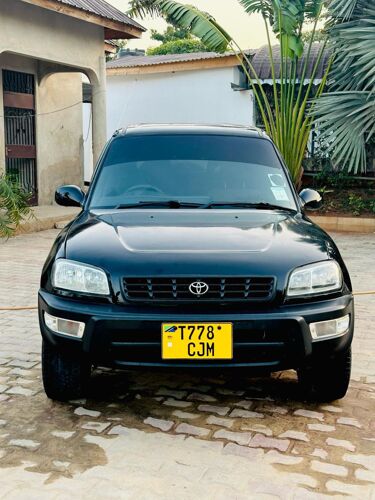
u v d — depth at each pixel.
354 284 7.20
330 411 3.67
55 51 11.38
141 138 4.64
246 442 3.25
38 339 5.02
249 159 4.52
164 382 4.09
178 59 18.38
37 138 13.25
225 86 16.83
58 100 13.88
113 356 3.27
